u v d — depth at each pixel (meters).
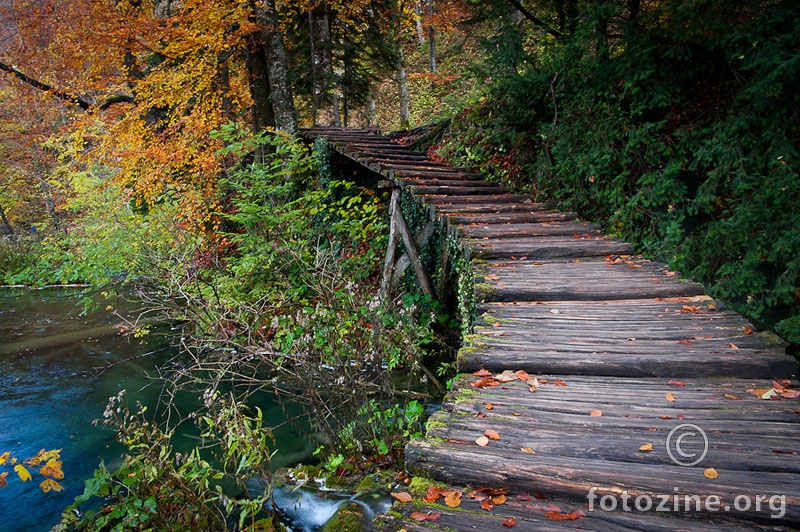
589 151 8.01
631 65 7.19
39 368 7.94
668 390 2.99
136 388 6.96
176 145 10.09
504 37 8.78
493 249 6.11
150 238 9.44
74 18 10.00
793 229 5.45
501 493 2.15
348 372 4.50
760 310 6.00
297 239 7.92
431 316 7.98
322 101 14.77
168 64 11.57
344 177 11.72
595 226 7.24
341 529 3.54
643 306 4.42
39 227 17.83
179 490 3.59
